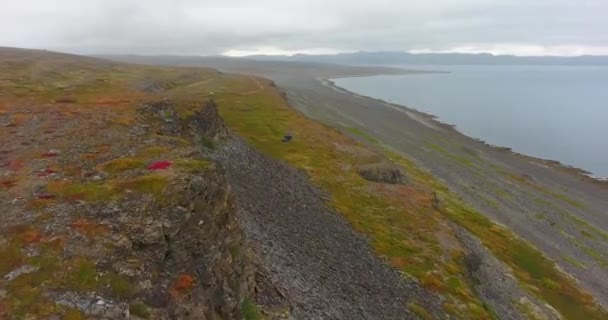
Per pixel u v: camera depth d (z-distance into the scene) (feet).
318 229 185.88
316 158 300.61
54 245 76.89
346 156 310.45
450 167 357.82
